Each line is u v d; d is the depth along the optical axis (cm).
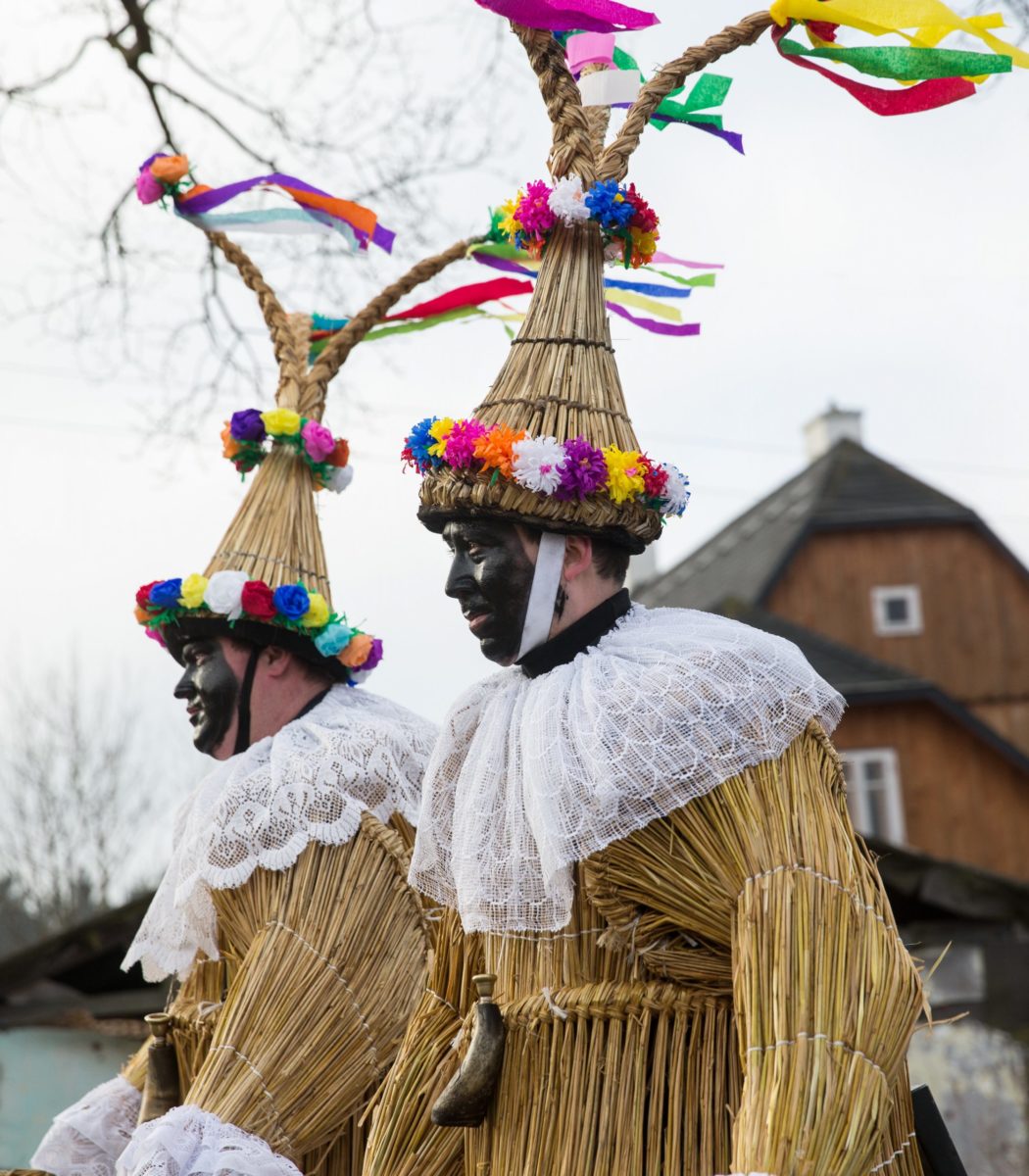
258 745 320
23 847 2202
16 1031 848
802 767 214
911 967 205
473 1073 225
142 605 334
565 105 251
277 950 293
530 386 238
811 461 2164
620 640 229
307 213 390
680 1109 214
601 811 212
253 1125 278
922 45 243
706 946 217
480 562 232
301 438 353
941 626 1966
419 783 319
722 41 251
